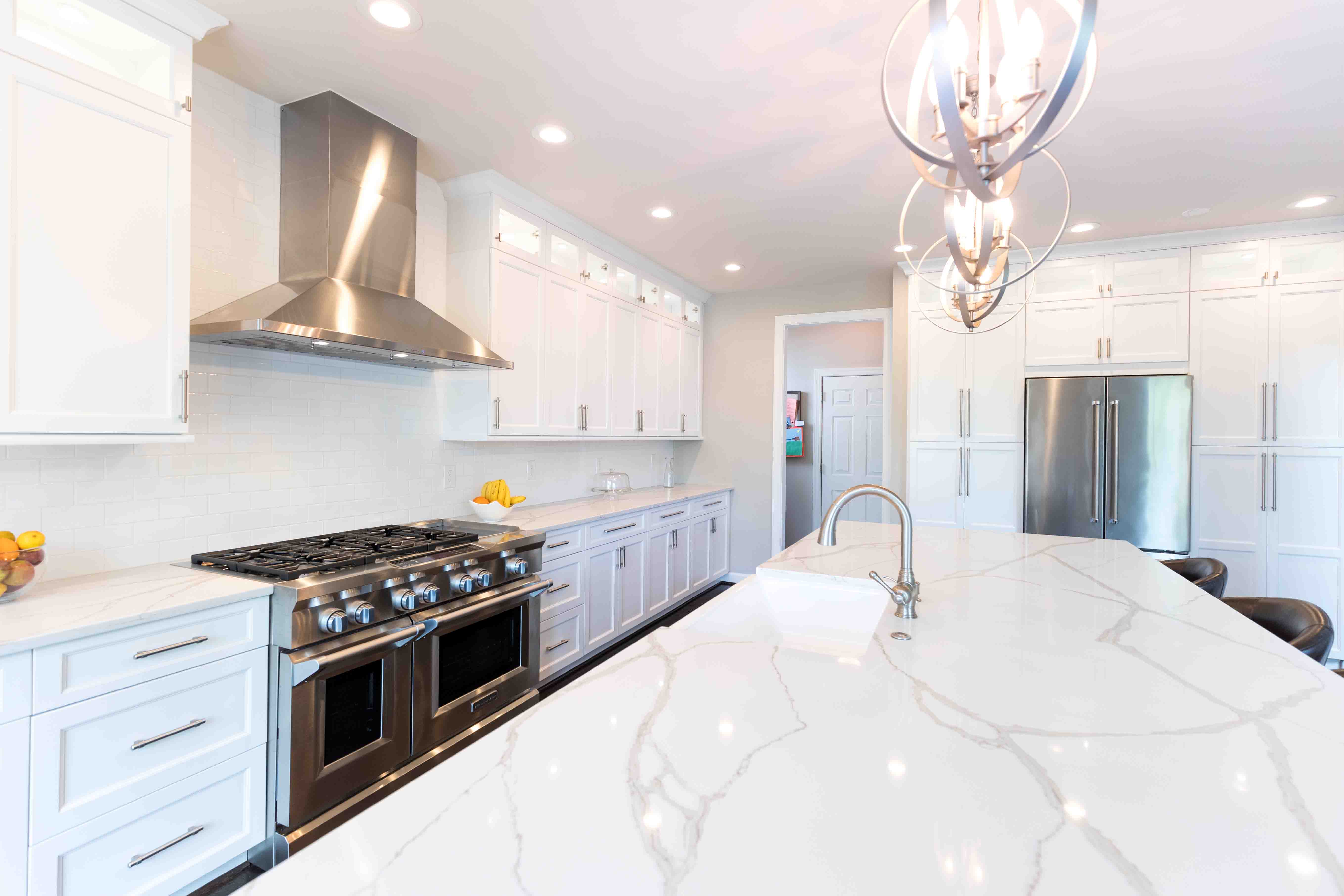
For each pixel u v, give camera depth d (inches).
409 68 87.3
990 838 27.9
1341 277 140.3
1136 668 50.3
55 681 58.6
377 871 24.9
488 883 24.3
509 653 109.5
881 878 25.0
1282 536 144.9
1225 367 148.7
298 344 88.7
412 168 105.5
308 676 75.5
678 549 182.4
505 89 92.1
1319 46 79.1
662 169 117.6
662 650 52.9
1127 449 152.6
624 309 167.8
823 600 80.7
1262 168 113.8
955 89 35.1
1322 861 26.7
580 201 133.3
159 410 72.7
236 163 91.7
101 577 76.8
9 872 56.1
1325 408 141.6
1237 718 41.0
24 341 62.4
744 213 139.6
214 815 71.2
